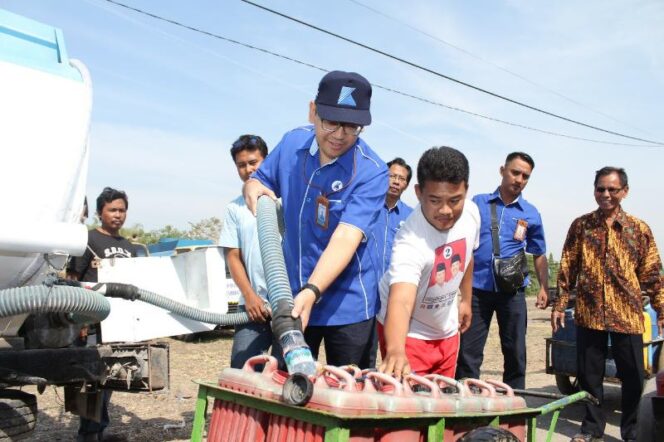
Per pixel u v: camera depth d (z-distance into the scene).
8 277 3.76
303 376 2.57
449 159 3.62
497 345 13.91
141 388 5.29
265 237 3.34
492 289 6.49
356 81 3.50
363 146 3.88
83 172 3.96
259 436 2.79
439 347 4.48
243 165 5.16
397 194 6.68
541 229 6.96
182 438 5.95
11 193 3.56
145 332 5.56
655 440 4.65
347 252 3.48
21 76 3.62
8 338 4.25
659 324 6.27
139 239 26.02
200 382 3.10
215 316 4.73
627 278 6.04
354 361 4.08
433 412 2.82
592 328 6.07
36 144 3.64
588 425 6.13
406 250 3.85
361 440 2.58
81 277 5.97
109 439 5.82
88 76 3.91
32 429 3.98
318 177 3.83
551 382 9.39
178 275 5.96
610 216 6.25
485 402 3.16
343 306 4.00
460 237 4.05
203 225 27.05
